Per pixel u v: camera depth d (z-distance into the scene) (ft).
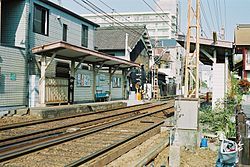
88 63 84.69
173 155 28.32
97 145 33.24
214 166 28.09
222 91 57.26
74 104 73.26
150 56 152.66
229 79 69.36
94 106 73.00
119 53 126.41
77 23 88.74
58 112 58.59
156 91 138.82
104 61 84.02
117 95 108.58
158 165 28.96
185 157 31.24
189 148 34.91
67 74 79.36
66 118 55.31
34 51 61.52
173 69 194.08
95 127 46.50
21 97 62.44
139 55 139.33
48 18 73.00
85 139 36.81
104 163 26.63
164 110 80.38
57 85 67.72
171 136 32.81
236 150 26.27
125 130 44.73
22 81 62.75
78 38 89.56
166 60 181.98
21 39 65.00
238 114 31.30
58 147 31.86
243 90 66.74
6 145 31.30
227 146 27.96
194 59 47.93
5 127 41.01
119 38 130.11
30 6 66.44
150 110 81.15
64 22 81.10
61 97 69.21
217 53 68.33
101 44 128.06
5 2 66.03
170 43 202.08
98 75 92.84
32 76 63.57
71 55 69.82
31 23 66.74
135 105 89.66
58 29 77.71
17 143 32.48
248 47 83.76
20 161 25.96
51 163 25.79
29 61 64.80
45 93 63.72
